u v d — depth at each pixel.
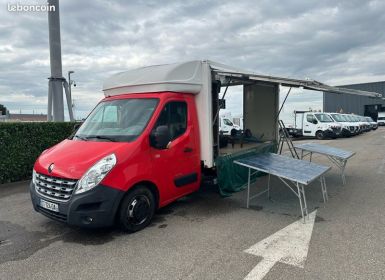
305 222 5.07
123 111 5.40
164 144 4.82
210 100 5.88
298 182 4.92
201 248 4.18
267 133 9.33
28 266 3.81
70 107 12.12
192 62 5.79
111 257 3.99
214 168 6.18
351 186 7.46
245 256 3.92
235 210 5.76
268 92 9.22
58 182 4.37
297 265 3.67
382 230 4.67
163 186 5.12
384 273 3.46
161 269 3.66
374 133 27.52
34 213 5.81
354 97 47.12
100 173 4.27
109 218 4.34
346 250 4.03
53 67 11.49
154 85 5.42
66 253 4.14
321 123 22.50
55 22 11.34
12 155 8.32
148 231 4.79
